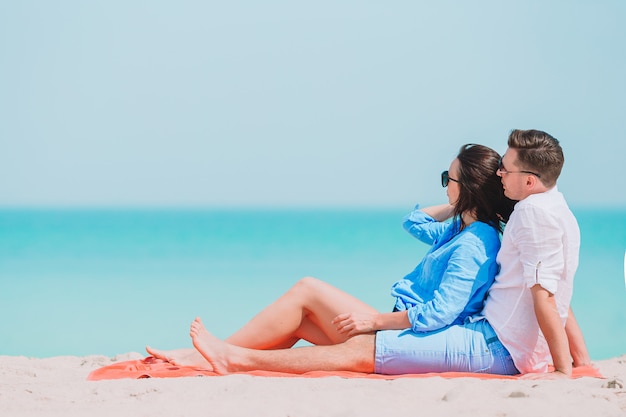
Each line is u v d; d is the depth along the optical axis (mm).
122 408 4668
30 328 16922
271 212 62875
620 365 7066
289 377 5363
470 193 5668
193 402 4754
